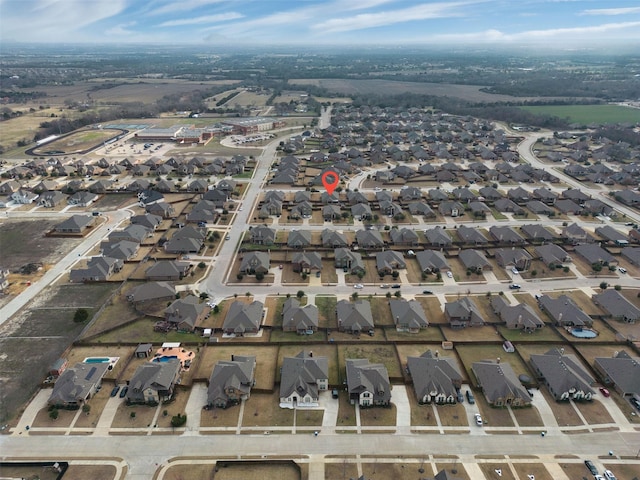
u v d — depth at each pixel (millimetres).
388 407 83938
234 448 75375
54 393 83250
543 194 190875
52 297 119688
